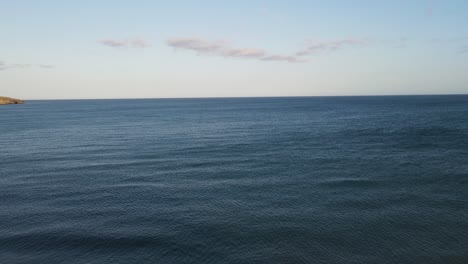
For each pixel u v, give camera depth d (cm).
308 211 2264
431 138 5384
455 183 2844
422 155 4056
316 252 1716
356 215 2178
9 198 2594
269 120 9725
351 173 3256
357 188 2756
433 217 2127
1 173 3425
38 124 8794
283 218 2152
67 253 1723
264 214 2223
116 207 2388
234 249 1756
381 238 1855
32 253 1723
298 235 1905
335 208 2311
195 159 4109
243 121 9575
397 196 2536
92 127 8056
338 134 6216
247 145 5159
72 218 2183
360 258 1653
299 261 1631
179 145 5272
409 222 2055
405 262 1611
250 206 2383
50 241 1852
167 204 2447
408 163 3634
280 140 5628
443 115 9819
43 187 2897
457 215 2152
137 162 3956
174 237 1895
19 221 2130
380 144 4950
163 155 4412
